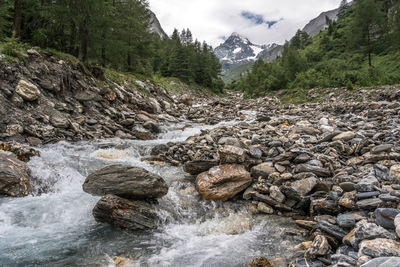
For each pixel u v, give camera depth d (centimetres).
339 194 573
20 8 1752
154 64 6969
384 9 8000
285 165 761
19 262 421
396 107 1694
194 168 802
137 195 592
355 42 6247
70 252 456
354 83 3152
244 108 2914
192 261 437
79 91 1553
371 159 710
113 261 432
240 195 699
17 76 1213
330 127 1150
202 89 6869
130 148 1098
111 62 2867
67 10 1770
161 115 2016
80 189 702
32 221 548
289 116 1925
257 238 511
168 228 561
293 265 397
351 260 357
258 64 9250
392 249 339
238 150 770
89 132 1261
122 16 3088
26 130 1039
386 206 473
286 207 607
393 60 5109
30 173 696
